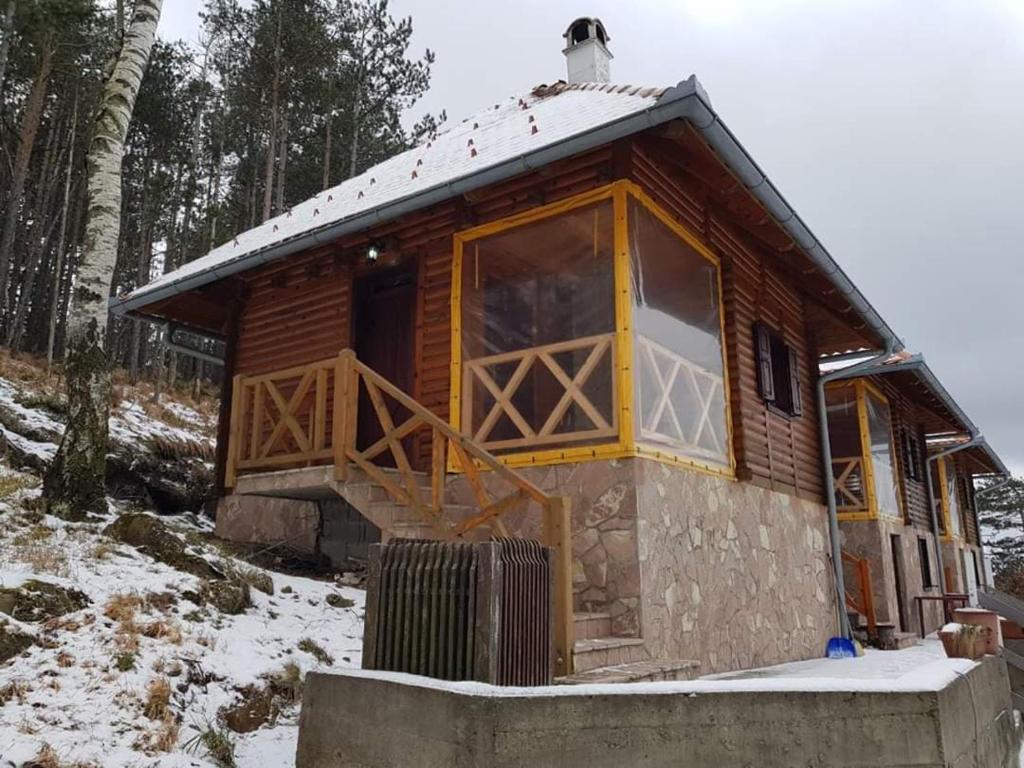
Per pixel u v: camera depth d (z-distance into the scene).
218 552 5.88
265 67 19.91
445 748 2.68
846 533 10.36
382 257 6.79
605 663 4.04
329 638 5.07
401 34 21.39
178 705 3.69
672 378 5.63
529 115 7.42
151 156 21.80
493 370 5.89
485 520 4.44
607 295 5.28
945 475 15.58
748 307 7.21
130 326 22.72
